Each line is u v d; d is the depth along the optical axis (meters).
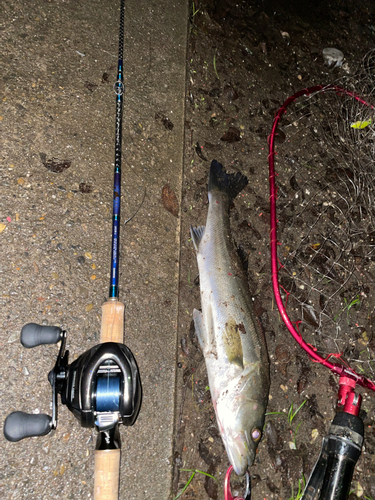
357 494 0.51
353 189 0.64
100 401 0.35
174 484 0.44
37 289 0.43
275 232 0.55
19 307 0.42
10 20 0.49
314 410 0.52
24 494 0.39
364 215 0.63
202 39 0.61
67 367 0.37
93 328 0.44
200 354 0.48
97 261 0.46
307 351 0.51
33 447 0.40
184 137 0.55
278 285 0.53
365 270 0.61
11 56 0.48
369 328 0.58
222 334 0.47
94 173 0.48
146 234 0.49
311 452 0.50
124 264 0.47
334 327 0.57
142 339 0.46
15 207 0.44
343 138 0.66
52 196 0.46
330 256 0.59
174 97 0.56
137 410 0.36
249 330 0.48
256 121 0.61
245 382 0.46
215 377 0.46
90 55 0.52
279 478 0.48
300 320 0.55
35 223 0.44
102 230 0.47
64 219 0.46
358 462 0.52
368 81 0.72
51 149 0.47
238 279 0.50
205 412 0.47
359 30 0.77
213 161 0.54
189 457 0.45
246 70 0.63
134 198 0.50
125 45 0.55
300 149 0.63
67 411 0.42
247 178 0.58
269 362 0.50
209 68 0.60
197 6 0.62
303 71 0.68
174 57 0.58
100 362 0.35
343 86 0.70
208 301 0.48
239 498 0.44
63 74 0.50
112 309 0.42
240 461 0.44
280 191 0.60
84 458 0.41
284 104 0.63
